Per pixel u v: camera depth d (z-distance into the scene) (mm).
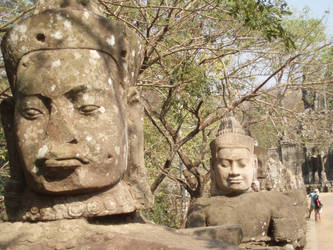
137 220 3238
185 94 6816
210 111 7797
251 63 7156
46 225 2760
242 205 5168
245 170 5371
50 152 2656
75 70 2744
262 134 9703
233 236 3385
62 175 2713
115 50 2984
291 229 5062
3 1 6379
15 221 2941
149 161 8898
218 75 7180
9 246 2639
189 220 5270
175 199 13078
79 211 2754
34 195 2895
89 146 2734
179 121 7316
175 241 2668
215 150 5516
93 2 3229
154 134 8633
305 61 7930
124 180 3117
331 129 9102
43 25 2803
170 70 6359
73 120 2734
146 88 7270
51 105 2732
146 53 5902
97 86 2795
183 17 5875
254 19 4617
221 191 5465
